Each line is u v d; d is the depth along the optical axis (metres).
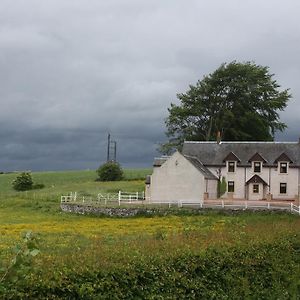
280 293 20.28
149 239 20.47
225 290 17.88
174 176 76.88
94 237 34.78
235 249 19.23
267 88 111.38
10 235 39.19
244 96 110.25
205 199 75.62
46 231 43.03
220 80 110.06
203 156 83.94
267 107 111.38
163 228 46.84
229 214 62.38
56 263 13.43
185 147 85.88
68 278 12.74
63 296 12.38
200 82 111.00
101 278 13.60
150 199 77.56
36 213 68.44
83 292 12.67
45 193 96.44
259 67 112.50
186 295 16.19
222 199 78.94
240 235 21.86
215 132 108.69
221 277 17.83
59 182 124.69
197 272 17.02
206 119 111.69
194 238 19.83
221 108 110.56
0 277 10.68
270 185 80.75
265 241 21.42
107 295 13.47
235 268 18.67
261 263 20.11
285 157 80.25
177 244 17.94
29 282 11.70
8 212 70.12
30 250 10.27
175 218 59.69
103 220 59.19
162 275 15.49
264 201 74.31
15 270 10.30
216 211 63.03
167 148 109.88
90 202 72.12
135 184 107.62
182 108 110.56
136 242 18.86
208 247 18.30
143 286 14.75
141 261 15.16
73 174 146.62
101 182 114.38
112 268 14.05
